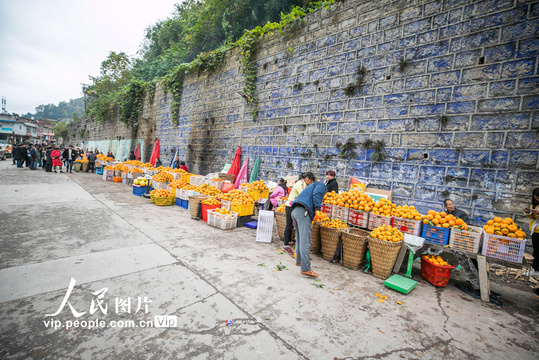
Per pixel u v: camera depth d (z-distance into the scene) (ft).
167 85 56.80
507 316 11.17
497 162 16.72
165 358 7.33
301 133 29.12
